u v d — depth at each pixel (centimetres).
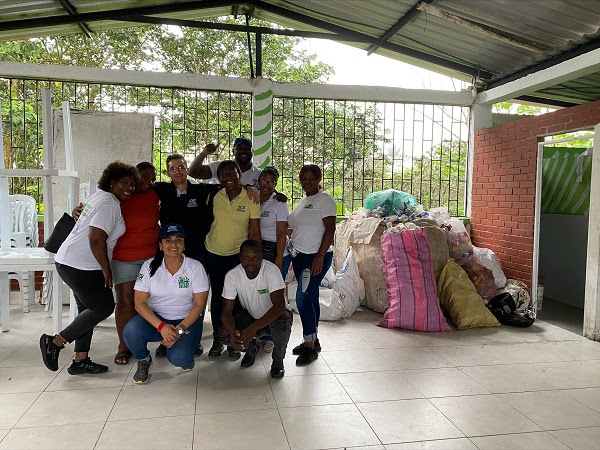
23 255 409
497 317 495
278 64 1019
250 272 327
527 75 539
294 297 513
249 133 633
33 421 271
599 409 294
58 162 557
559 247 627
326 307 483
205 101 641
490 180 613
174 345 331
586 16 409
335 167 675
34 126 723
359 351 395
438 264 515
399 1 464
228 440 251
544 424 274
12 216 526
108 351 389
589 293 445
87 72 555
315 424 269
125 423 269
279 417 277
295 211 384
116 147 566
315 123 655
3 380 329
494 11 429
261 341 387
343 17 536
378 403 297
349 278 518
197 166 430
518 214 561
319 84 604
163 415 279
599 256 434
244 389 316
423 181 700
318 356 381
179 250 318
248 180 413
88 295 329
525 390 321
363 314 518
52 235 363
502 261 591
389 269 478
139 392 311
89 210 326
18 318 486
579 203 593
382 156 663
